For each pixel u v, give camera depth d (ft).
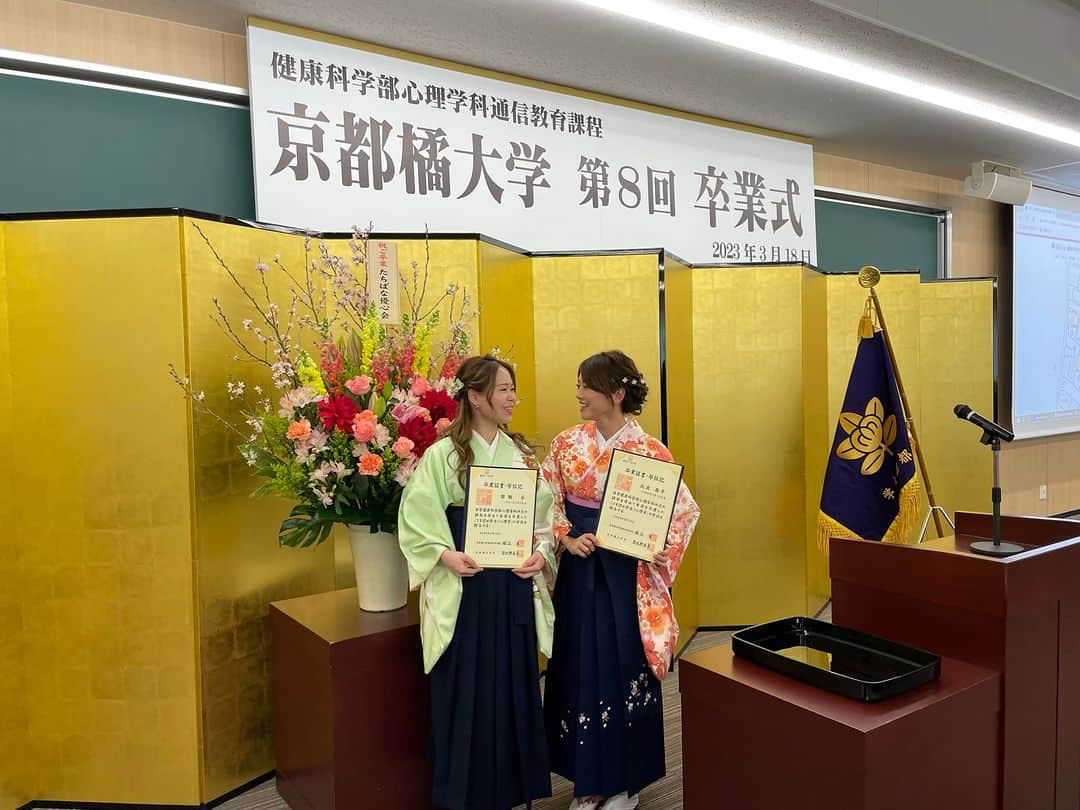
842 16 11.25
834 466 9.14
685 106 14.78
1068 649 6.15
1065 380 23.34
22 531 7.86
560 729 7.38
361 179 11.49
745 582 13.00
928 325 16.80
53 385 7.79
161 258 7.63
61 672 7.89
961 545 6.63
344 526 9.59
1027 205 21.83
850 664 5.85
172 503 7.71
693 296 12.89
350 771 6.78
